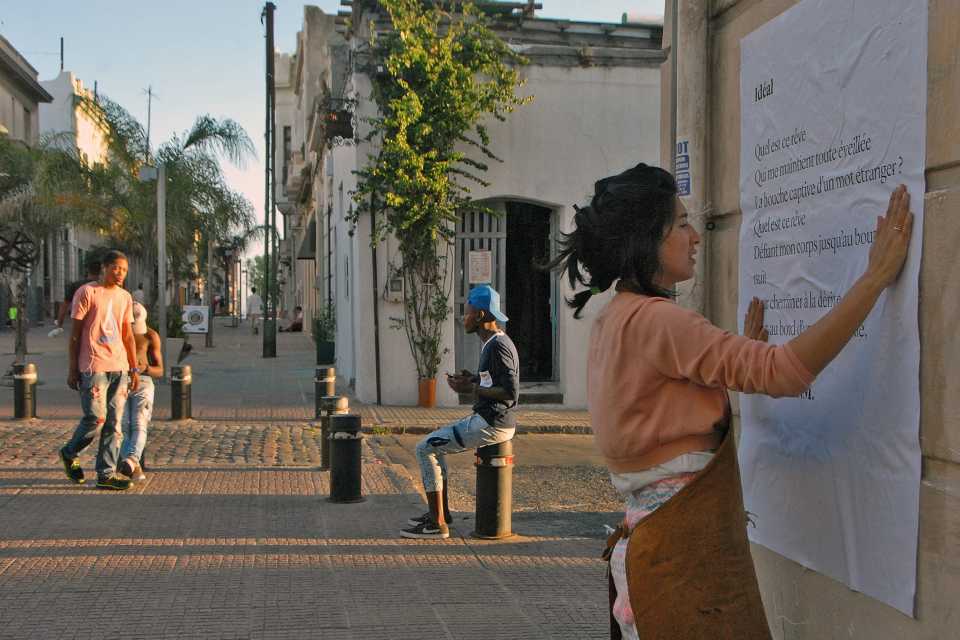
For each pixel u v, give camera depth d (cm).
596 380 235
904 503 218
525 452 1077
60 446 987
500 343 647
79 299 770
